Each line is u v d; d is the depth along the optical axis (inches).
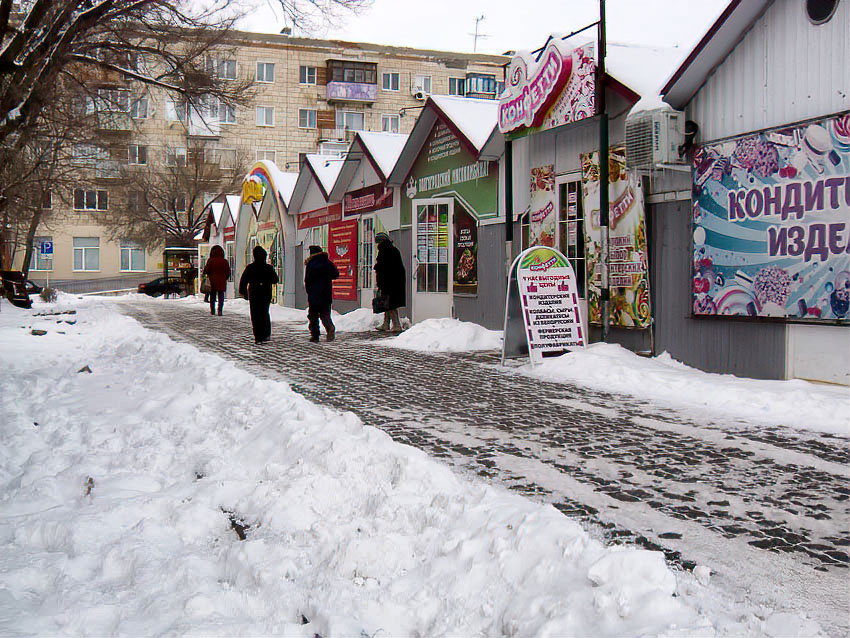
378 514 164.4
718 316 378.0
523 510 143.8
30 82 721.6
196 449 236.2
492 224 593.9
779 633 106.0
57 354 508.7
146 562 146.5
